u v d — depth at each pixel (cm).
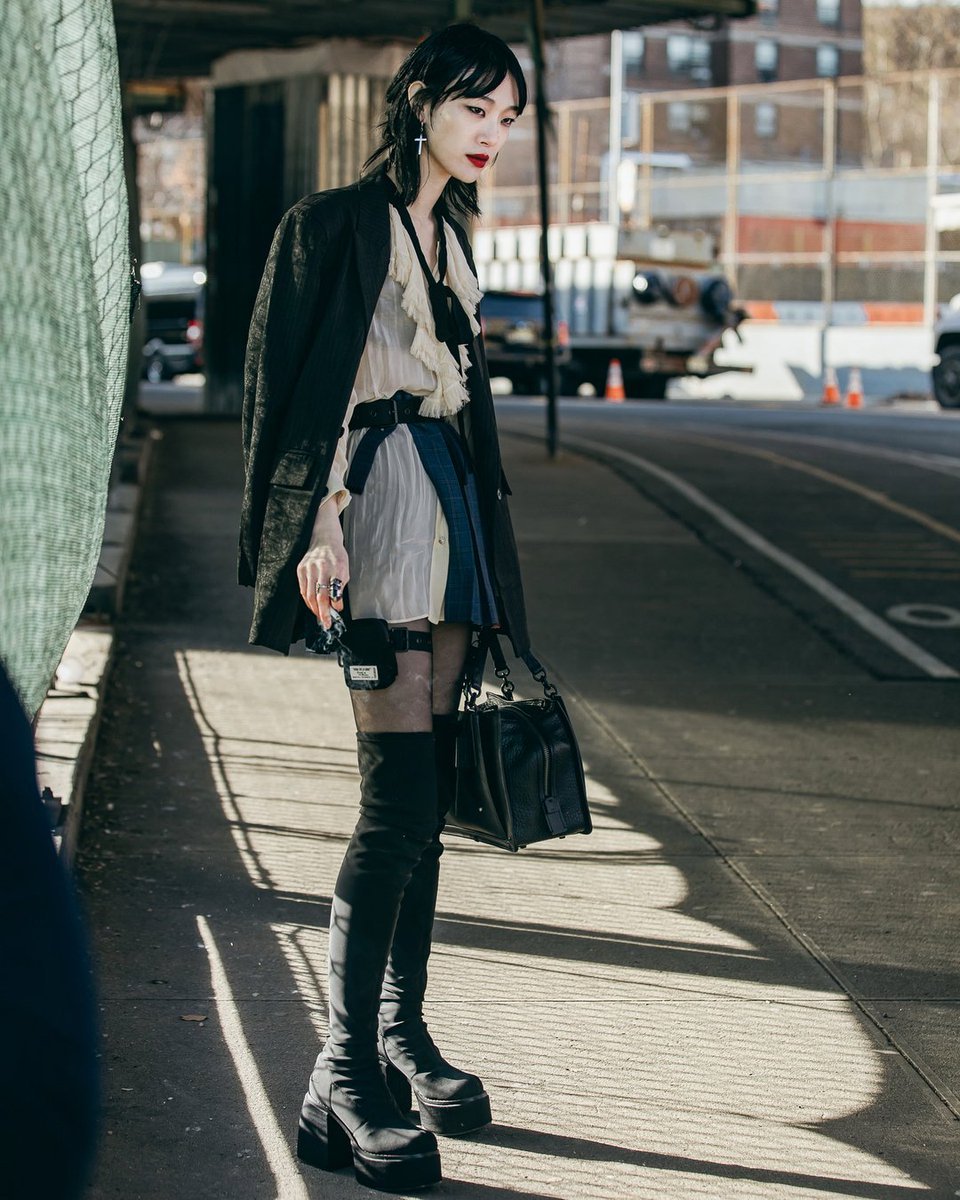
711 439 1834
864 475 1517
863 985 442
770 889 520
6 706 201
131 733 678
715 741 701
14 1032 192
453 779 346
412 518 329
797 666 847
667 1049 396
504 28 1739
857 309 3906
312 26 1761
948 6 6638
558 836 345
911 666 850
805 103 5831
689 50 6353
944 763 675
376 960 330
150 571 1023
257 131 1941
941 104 6562
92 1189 318
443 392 337
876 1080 382
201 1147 338
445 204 349
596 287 2986
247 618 912
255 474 326
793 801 618
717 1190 326
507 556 350
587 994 429
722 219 4234
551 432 1572
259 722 706
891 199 4188
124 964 437
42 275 233
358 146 1880
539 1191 324
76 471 250
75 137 281
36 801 201
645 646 878
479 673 354
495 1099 366
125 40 1775
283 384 321
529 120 5272
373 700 328
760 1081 379
